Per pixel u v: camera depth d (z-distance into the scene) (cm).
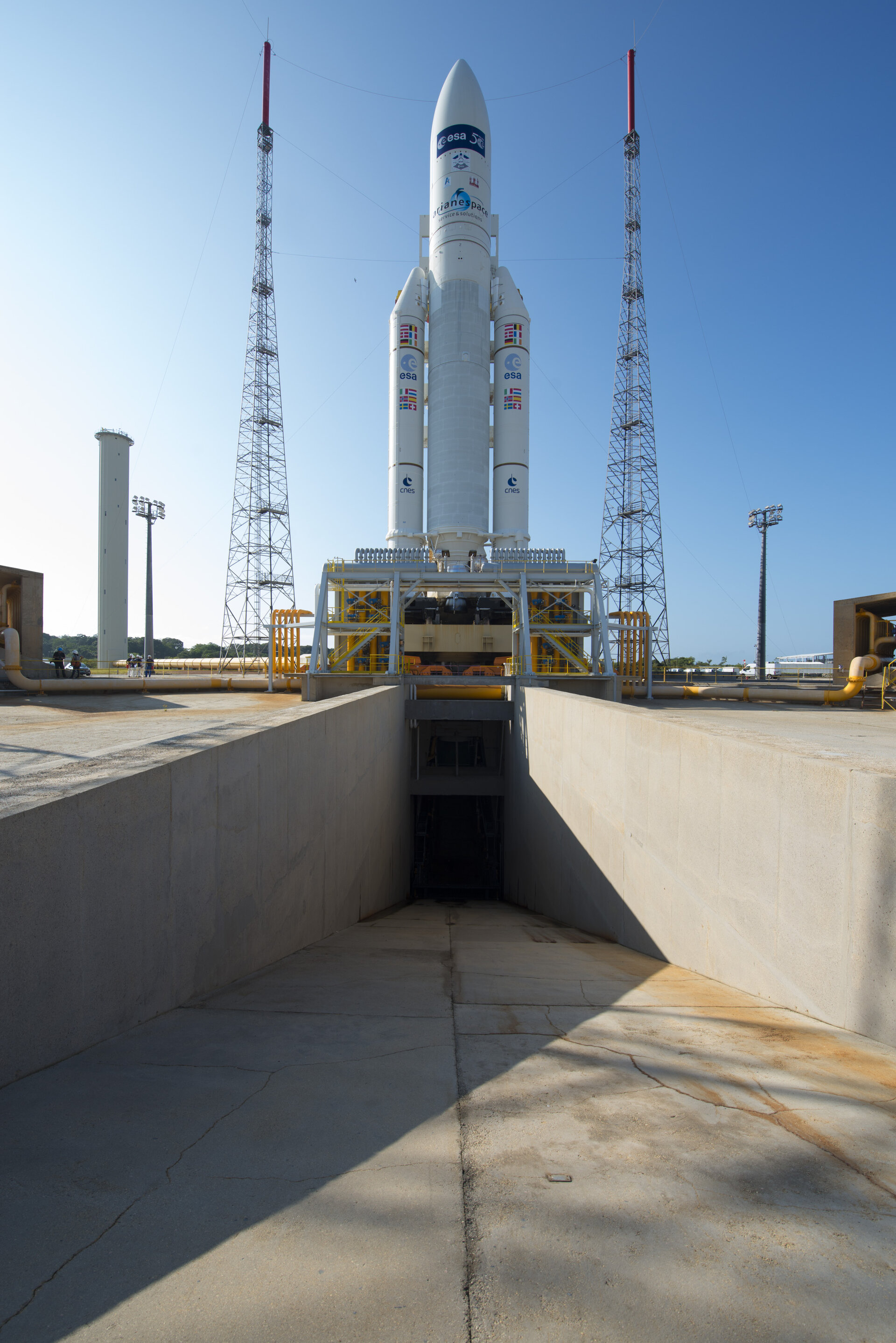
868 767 516
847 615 2775
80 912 441
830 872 532
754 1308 231
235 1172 311
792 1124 362
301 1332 220
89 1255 254
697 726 796
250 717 879
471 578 2486
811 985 555
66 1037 432
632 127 5931
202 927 611
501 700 2112
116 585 6341
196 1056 450
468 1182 303
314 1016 549
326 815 1022
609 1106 382
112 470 6294
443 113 3625
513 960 847
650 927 901
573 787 1309
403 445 3747
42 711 1852
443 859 2698
